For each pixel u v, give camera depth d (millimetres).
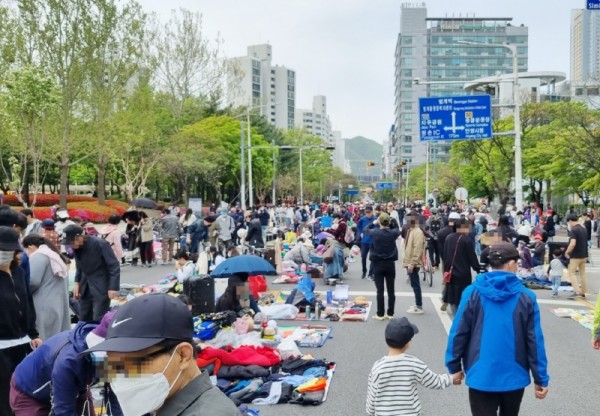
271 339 9031
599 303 5914
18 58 34125
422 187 83438
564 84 79688
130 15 39219
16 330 5305
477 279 4715
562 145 31766
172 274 17859
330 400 6938
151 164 45219
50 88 31578
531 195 52250
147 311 2156
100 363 2426
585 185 32781
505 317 4531
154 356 2143
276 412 6559
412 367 4871
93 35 36625
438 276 17906
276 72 173125
